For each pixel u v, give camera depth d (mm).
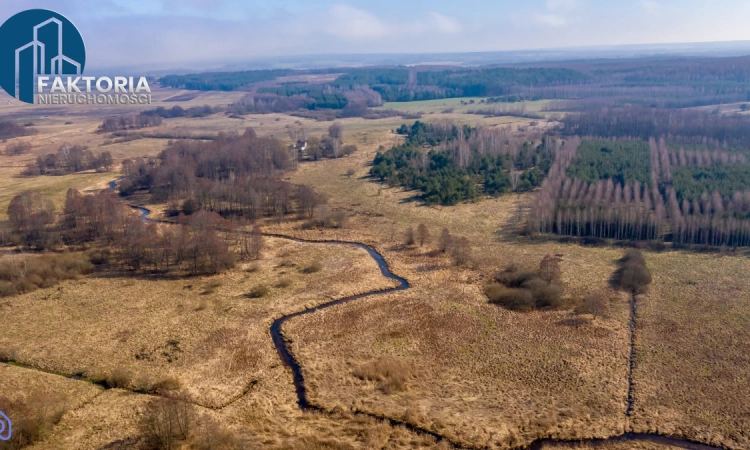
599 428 78688
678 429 78062
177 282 131750
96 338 105250
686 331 103375
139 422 79188
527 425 79625
